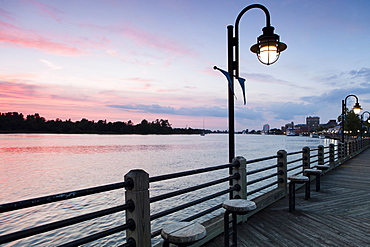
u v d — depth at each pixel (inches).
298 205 225.0
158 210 538.9
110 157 1824.6
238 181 179.9
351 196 259.9
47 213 528.7
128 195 101.3
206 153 2148.1
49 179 957.8
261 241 149.9
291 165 1229.7
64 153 2228.1
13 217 504.1
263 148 2741.1
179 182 862.5
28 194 728.3
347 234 160.6
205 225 155.6
